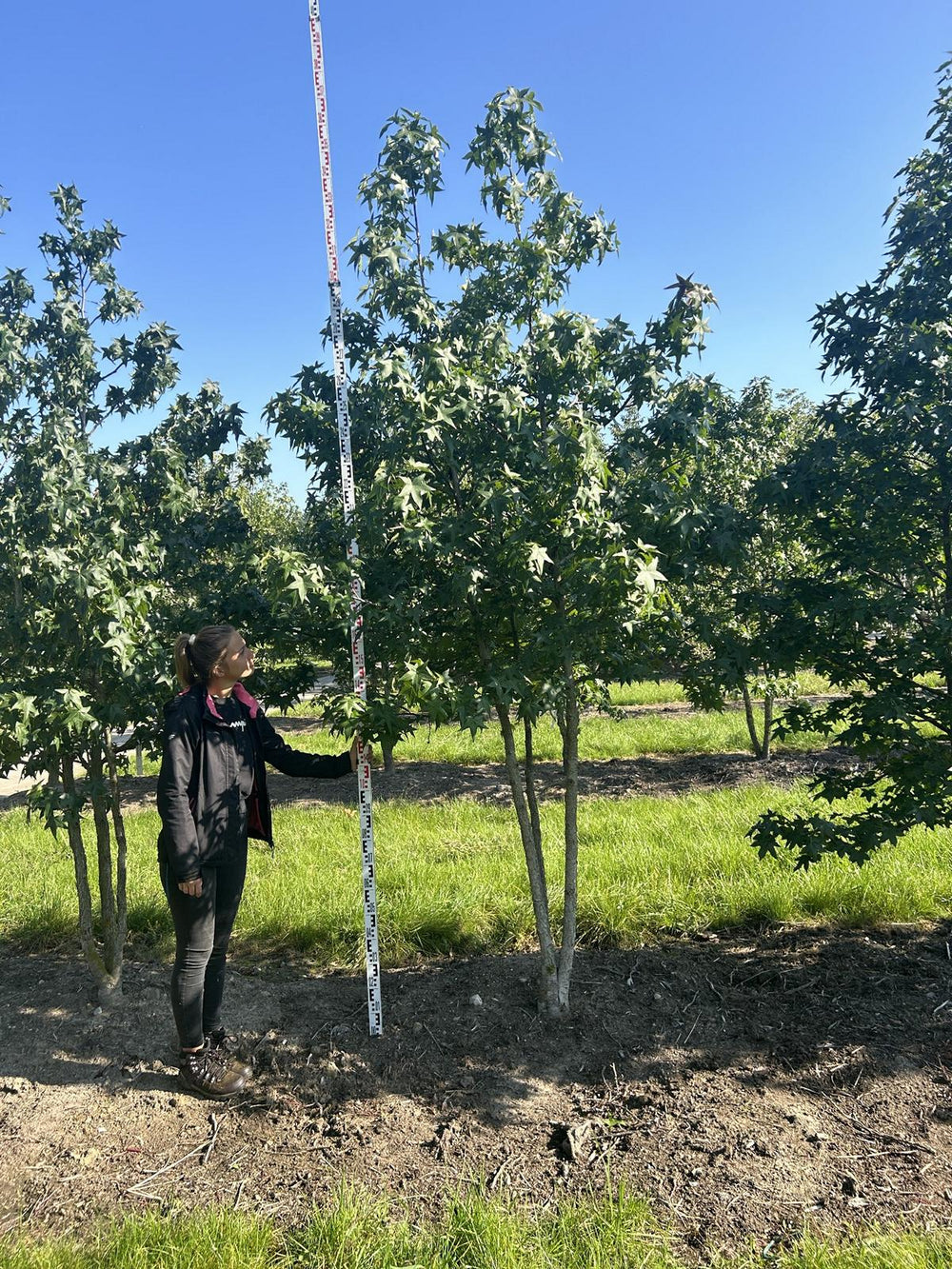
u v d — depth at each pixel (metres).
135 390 4.36
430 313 3.59
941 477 3.70
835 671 3.98
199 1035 3.21
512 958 4.36
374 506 3.09
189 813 3.06
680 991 3.91
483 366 3.39
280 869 5.96
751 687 9.49
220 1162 2.81
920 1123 2.86
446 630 3.44
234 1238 2.38
